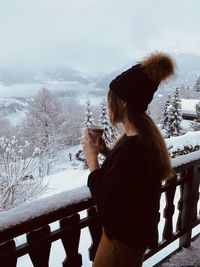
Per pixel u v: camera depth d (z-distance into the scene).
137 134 1.35
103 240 1.65
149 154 1.34
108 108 1.45
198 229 4.59
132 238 1.41
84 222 2.11
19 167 9.88
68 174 18.41
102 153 1.58
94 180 1.40
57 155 22.16
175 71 1.33
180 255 3.19
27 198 9.91
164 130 38.97
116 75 1.43
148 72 1.29
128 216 1.35
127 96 1.33
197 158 3.02
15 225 1.63
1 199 9.53
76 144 43.34
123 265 1.50
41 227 1.84
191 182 3.11
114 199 1.32
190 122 40.28
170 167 1.44
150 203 1.39
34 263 1.83
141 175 1.32
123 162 1.31
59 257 4.55
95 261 1.67
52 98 39.69
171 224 3.04
